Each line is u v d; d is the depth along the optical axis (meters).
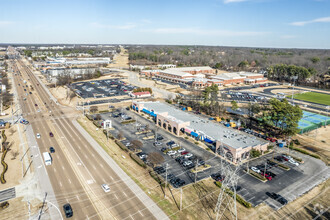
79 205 55.94
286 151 88.56
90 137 94.81
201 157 81.25
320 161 81.19
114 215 52.97
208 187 64.75
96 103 146.38
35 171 69.62
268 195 61.88
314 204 58.50
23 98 155.12
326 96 184.75
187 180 67.81
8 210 53.75
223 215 53.97
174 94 176.38
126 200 58.06
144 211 54.50
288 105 96.50
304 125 115.38
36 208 54.62
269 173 71.69
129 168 72.62
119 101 152.12
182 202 58.06
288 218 53.50
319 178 70.69
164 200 58.53
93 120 112.31
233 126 111.31
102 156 79.56
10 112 125.50
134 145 81.56
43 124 108.62
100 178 66.88
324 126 117.19
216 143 85.00
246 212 55.06
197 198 59.84
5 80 195.25
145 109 126.25
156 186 64.12
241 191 63.34
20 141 89.69
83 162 75.25
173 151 83.12
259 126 113.25
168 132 102.81
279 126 106.25
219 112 129.00
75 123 110.81
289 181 68.69
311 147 92.81
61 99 154.25
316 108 150.50
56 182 64.50
